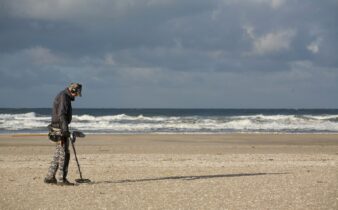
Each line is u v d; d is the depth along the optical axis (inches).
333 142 1197.1
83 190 415.8
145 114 4734.3
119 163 642.2
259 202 359.9
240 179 484.1
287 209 335.0
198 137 1321.4
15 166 605.9
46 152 848.3
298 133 1560.0
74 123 2044.8
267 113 5305.1
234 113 5236.2
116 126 1876.2
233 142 1170.0
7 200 369.1
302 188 424.5
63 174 442.0
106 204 353.4
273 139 1275.8
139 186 438.0
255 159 708.0
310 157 749.9
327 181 469.1
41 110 5344.5
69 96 439.5
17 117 2513.5
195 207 342.3
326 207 341.7
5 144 1062.4
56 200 369.4
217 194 394.3
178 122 2119.8
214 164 630.5
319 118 2373.3
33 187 431.2
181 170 561.0
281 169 574.6
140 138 1266.0
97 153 832.3
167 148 957.8
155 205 349.7
